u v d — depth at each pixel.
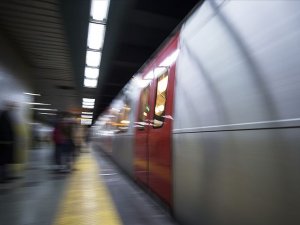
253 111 1.86
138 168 5.56
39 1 5.53
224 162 2.20
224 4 2.39
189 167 2.90
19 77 8.44
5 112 6.20
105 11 6.17
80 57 9.19
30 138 10.49
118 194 5.06
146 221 3.47
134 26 9.65
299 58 1.52
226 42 2.30
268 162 1.69
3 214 3.80
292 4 1.61
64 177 7.25
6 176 6.46
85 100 21.25
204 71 2.67
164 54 4.30
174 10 8.70
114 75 15.45
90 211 3.95
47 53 8.66
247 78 1.96
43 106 20.81
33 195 5.00
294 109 1.52
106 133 14.50
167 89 3.88
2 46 6.76
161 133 3.96
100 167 9.60
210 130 2.46
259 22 1.88
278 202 1.60
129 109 7.21
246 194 1.91
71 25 6.57
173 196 3.40
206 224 2.49
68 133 8.17
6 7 5.77
